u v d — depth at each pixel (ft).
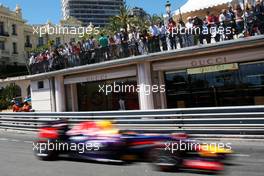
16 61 232.12
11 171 31.78
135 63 69.82
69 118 61.36
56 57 83.76
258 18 53.47
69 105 88.17
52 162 35.17
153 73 69.15
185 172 27.84
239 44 55.11
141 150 30.86
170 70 70.13
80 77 82.33
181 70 68.74
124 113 54.29
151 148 29.76
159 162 28.89
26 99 117.80
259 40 53.06
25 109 84.89
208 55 61.82
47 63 86.58
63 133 35.81
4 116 71.00
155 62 68.33
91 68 76.02
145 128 52.24
